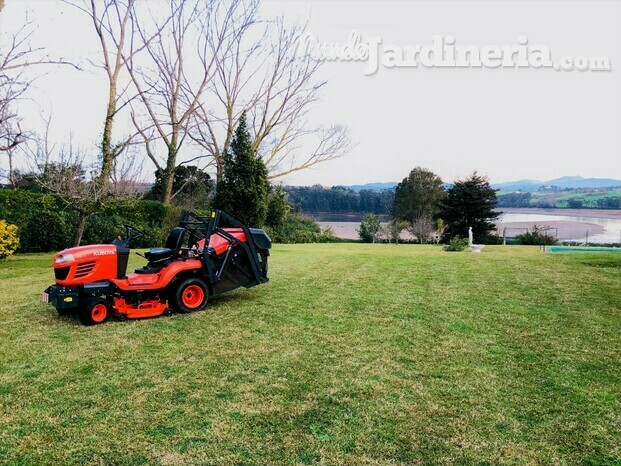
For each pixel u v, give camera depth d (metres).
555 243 27.02
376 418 3.40
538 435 3.17
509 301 7.07
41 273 10.12
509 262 11.36
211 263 6.63
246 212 23.36
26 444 3.06
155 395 3.78
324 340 5.20
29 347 4.98
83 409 3.54
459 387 3.93
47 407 3.57
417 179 53.28
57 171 12.97
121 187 15.24
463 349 4.88
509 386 3.95
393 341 5.16
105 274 5.99
